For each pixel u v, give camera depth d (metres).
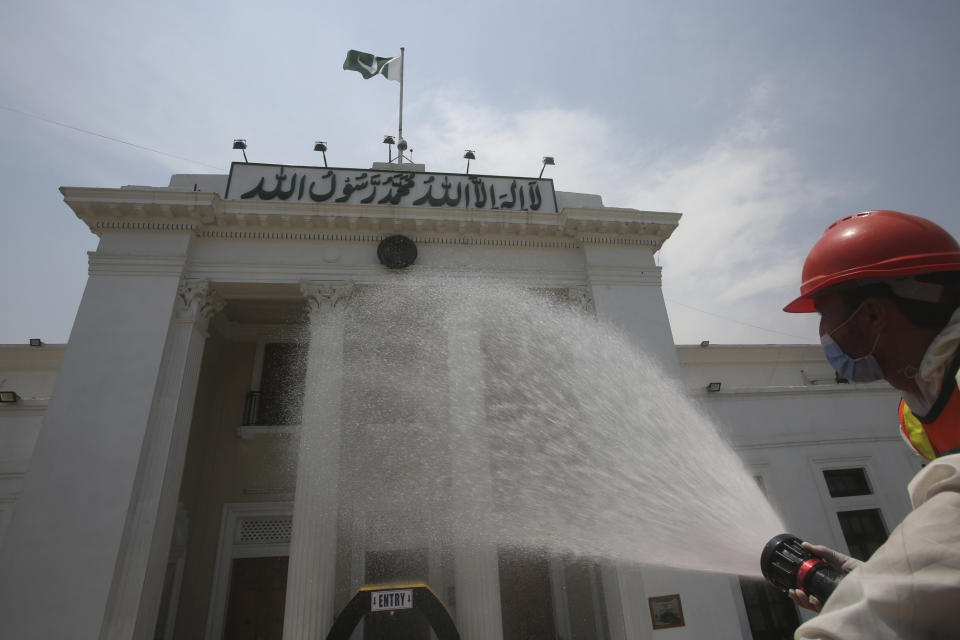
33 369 13.79
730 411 12.76
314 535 8.84
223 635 11.91
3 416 10.62
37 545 8.54
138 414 9.70
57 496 8.91
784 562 1.65
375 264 11.85
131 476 9.18
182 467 10.17
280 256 11.78
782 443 12.60
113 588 8.41
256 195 12.30
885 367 1.41
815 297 1.58
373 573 9.98
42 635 7.96
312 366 10.48
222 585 12.34
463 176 13.41
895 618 0.90
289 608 8.38
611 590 9.77
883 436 13.07
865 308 1.42
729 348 16.95
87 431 9.47
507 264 12.39
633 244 13.01
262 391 14.37
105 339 10.27
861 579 1.00
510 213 12.48
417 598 5.56
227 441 13.82
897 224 1.42
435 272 11.83
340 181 12.82
